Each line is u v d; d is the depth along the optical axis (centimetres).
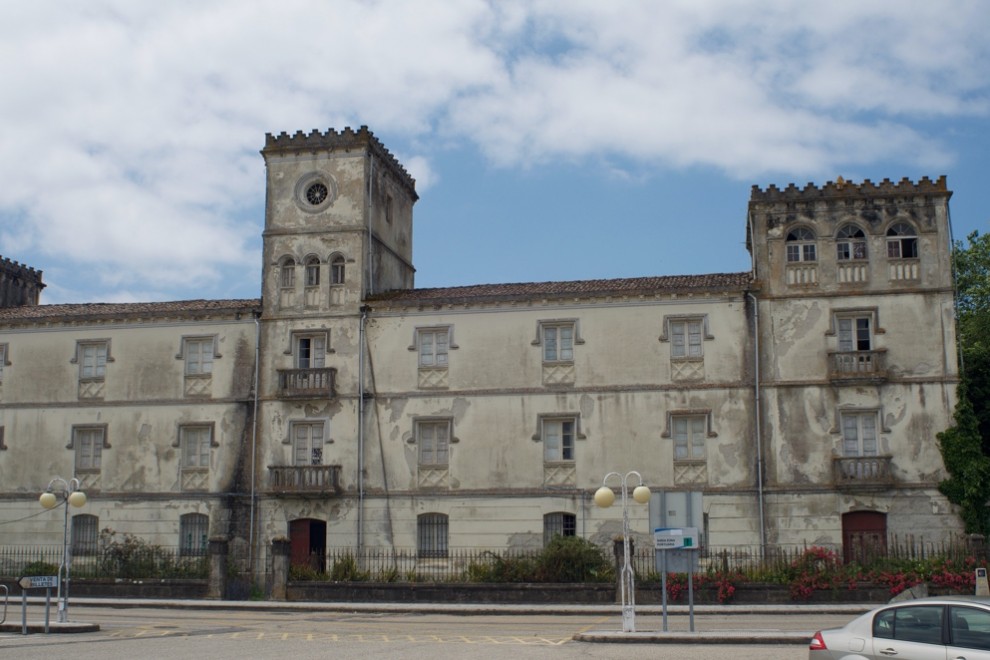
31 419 5456
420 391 5066
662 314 4919
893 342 4728
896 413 4678
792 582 3975
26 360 5522
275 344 5234
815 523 4647
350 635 2975
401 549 4962
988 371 4878
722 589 3997
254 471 5141
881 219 4828
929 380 4678
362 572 4591
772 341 4812
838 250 4847
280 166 5394
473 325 5081
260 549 5072
